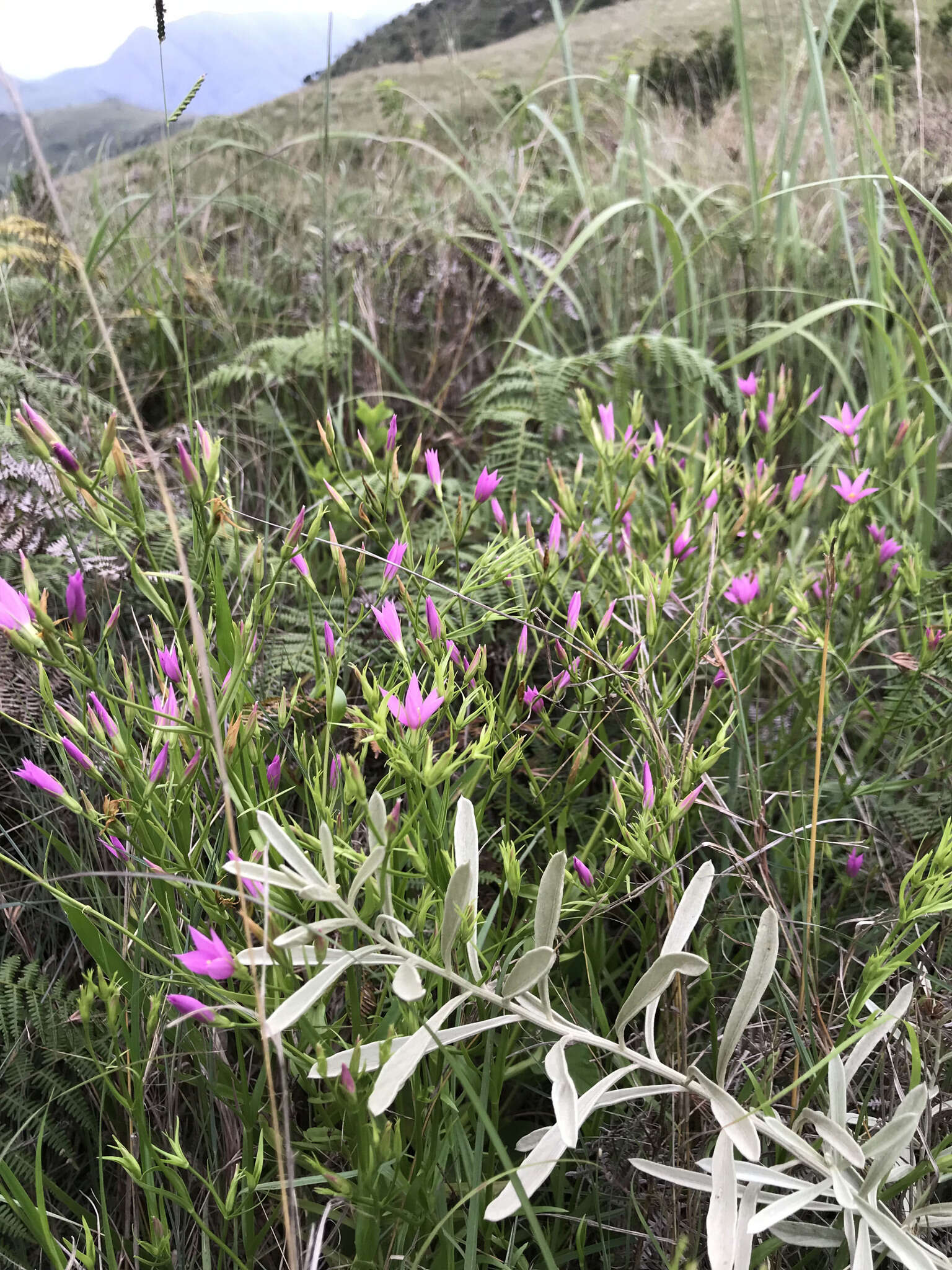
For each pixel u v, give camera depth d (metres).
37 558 0.75
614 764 0.60
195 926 0.52
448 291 1.30
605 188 1.43
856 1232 0.44
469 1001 0.50
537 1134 0.45
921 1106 0.43
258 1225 0.52
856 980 0.60
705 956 0.54
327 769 0.49
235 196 1.54
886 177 0.92
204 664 0.39
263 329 1.33
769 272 1.26
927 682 0.74
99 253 1.26
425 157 1.84
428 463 0.61
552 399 0.98
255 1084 0.55
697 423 0.81
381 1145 0.39
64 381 1.02
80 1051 0.55
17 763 0.68
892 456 0.80
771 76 1.66
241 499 0.87
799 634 0.77
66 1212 0.54
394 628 0.50
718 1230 0.41
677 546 0.67
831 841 0.67
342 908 0.41
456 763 0.44
